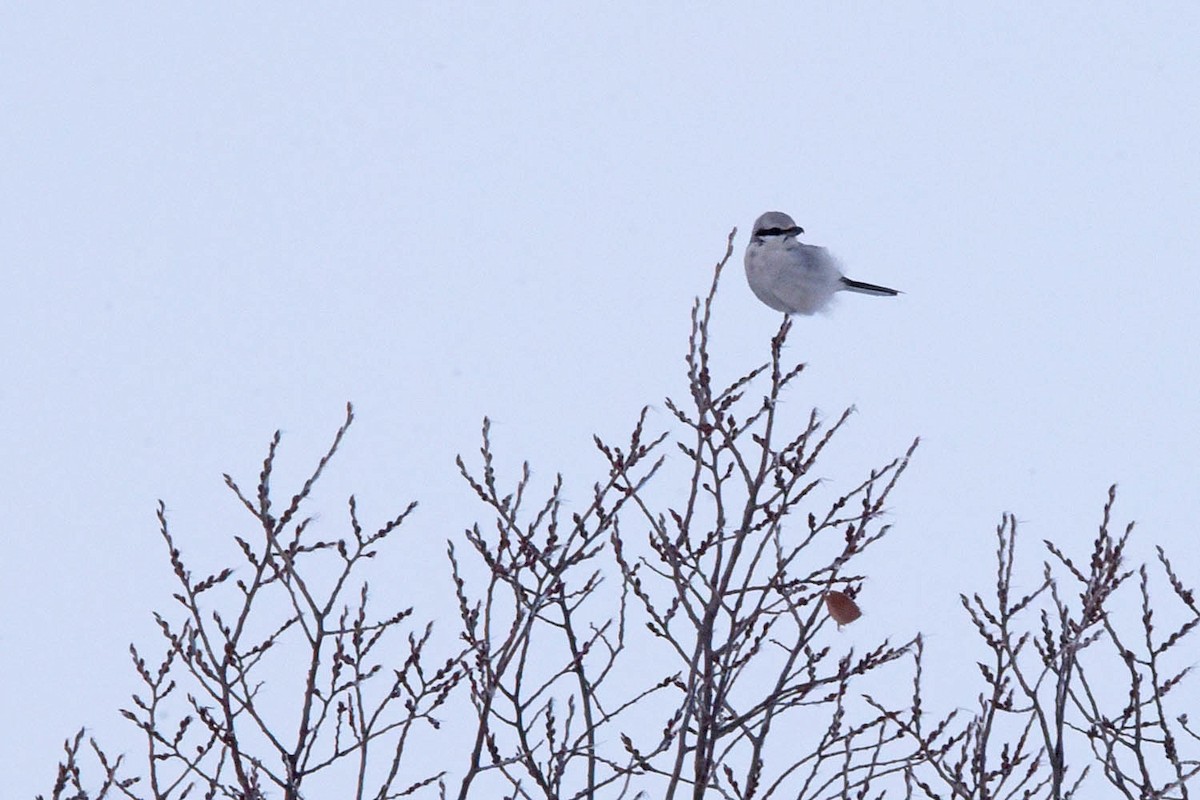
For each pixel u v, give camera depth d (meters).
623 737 10.51
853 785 10.27
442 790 10.22
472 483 10.59
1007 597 10.19
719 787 10.16
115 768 10.14
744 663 9.89
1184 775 9.90
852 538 10.18
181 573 10.37
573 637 10.40
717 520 10.28
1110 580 10.09
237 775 9.85
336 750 10.31
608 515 10.49
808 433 10.27
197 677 10.20
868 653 10.40
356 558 10.54
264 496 10.33
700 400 10.27
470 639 10.43
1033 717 10.35
